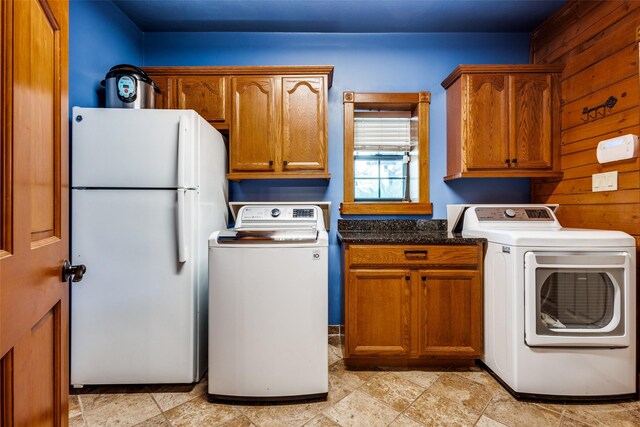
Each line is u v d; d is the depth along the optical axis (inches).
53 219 31.4
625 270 60.1
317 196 95.8
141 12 86.0
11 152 23.2
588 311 62.9
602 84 71.6
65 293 33.6
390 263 72.7
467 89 83.7
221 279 60.5
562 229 75.1
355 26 93.1
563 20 83.7
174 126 64.3
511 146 83.5
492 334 70.1
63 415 32.9
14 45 23.6
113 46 81.9
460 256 72.8
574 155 79.6
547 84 83.6
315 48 96.5
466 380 69.1
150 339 64.8
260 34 96.4
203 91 83.7
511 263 63.2
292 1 81.7
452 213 90.9
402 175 102.9
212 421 56.1
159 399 62.5
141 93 69.9
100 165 63.7
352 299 72.7
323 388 61.6
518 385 62.0
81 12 70.9
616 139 67.0
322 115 83.7
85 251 64.0
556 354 61.2
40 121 28.2
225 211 88.4
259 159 83.7
